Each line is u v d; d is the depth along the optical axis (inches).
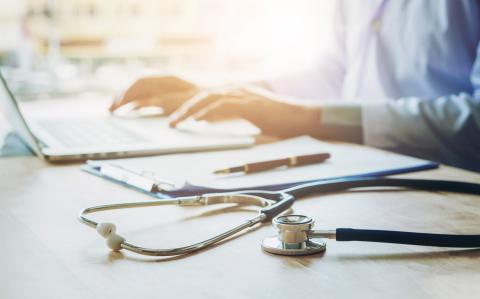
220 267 21.7
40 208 28.9
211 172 36.2
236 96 50.9
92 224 24.9
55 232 25.5
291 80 66.7
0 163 38.6
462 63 60.5
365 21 65.0
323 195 31.4
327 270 21.5
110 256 22.8
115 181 34.1
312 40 70.5
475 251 23.4
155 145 41.9
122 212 28.2
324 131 47.6
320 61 68.9
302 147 43.9
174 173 35.9
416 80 62.4
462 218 27.7
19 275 21.0
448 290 19.8
